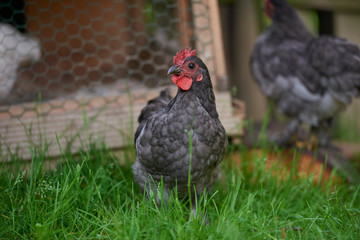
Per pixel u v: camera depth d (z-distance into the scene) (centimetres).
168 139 124
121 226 122
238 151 184
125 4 238
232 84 286
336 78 175
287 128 188
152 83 209
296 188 156
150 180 134
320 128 193
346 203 143
